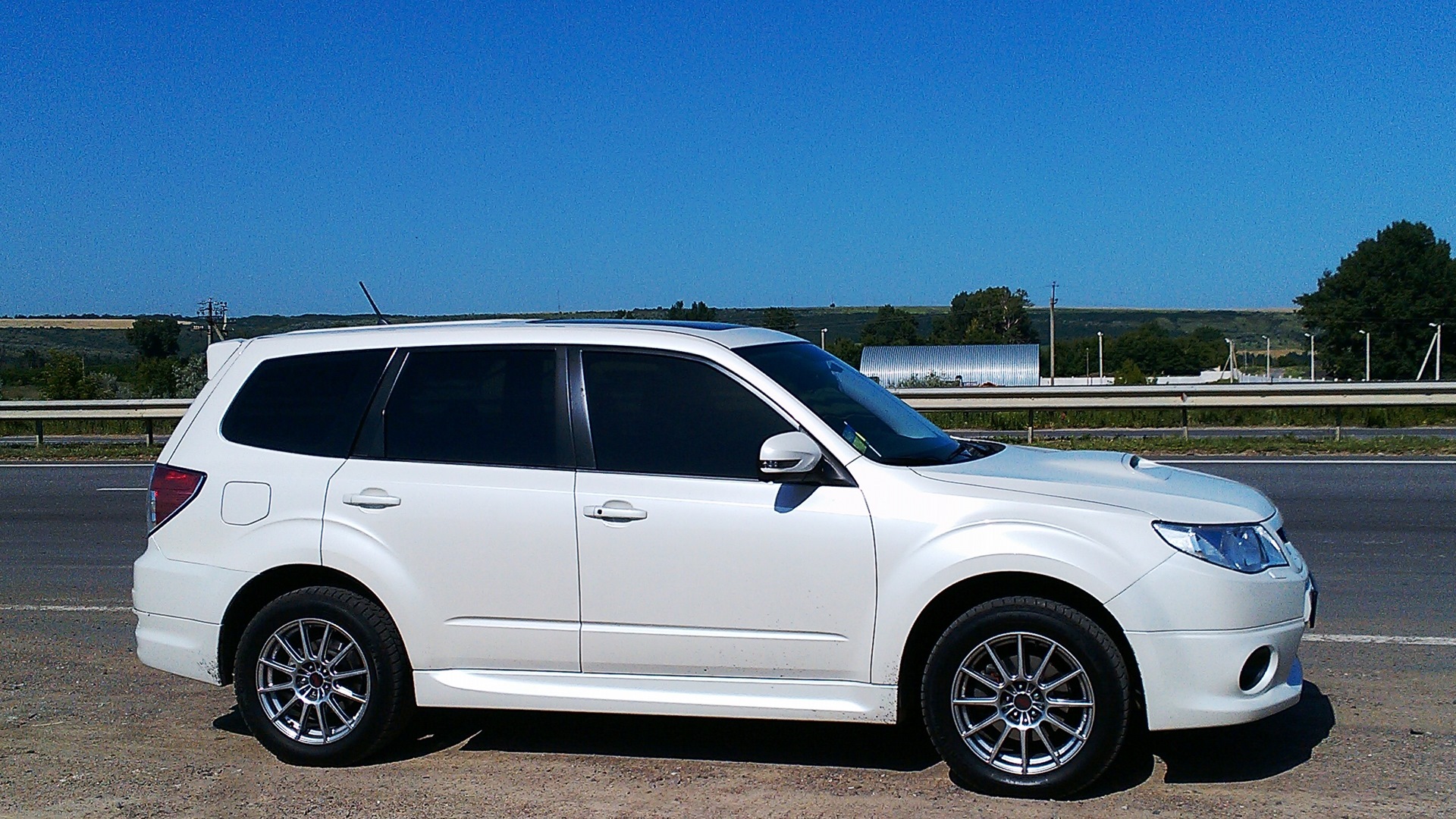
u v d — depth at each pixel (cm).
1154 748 522
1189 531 459
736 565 486
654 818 460
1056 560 457
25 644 746
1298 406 1816
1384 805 453
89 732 579
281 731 530
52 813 478
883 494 478
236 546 536
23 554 1070
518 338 537
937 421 2405
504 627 510
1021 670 468
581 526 500
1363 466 1455
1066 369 9562
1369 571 877
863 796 477
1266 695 464
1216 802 460
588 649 503
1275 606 462
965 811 458
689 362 516
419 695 520
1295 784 477
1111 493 473
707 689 495
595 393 520
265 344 568
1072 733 463
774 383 505
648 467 503
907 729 561
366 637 519
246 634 532
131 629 783
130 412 2098
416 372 542
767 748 538
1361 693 591
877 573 473
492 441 523
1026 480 482
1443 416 2220
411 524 517
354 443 537
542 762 528
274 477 537
